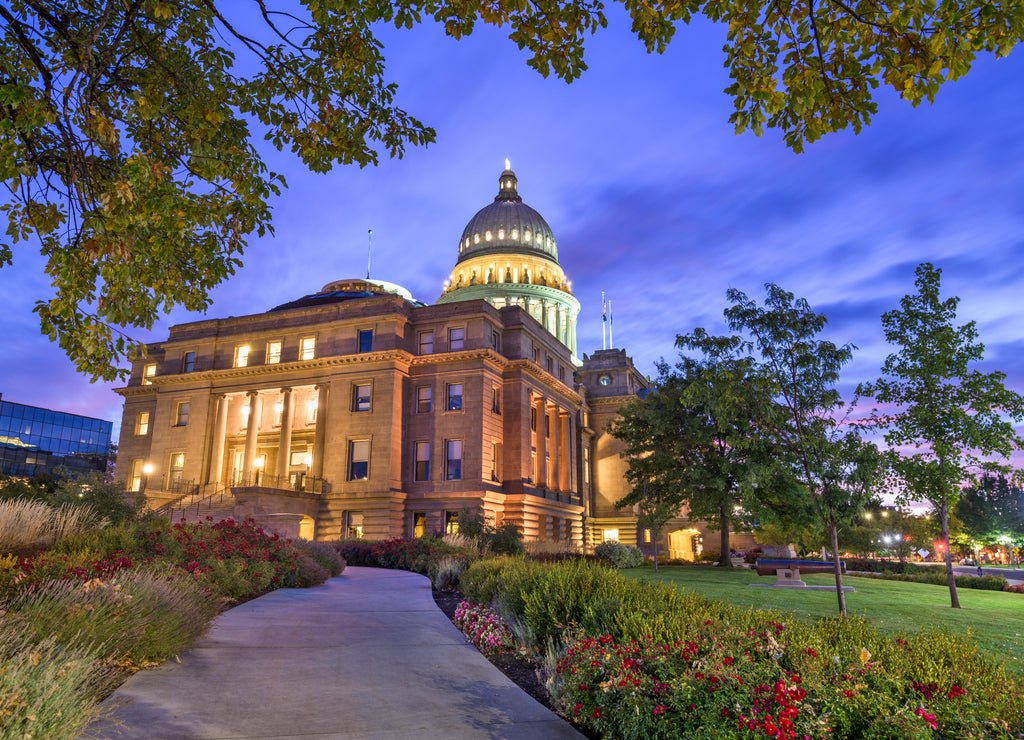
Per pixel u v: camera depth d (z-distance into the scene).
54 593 8.69
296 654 10.36
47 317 8.71
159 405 56.91
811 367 16.59
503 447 53.16
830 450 16.16
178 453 55.50
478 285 91.00
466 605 14.91
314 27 8.55
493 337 54.31
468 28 7.58
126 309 8.03
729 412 17.20
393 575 26.41
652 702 6.58
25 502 14.37
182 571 13.91
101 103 9.16
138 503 21.98
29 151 8.52
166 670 8.88
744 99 6.73
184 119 9.29
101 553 12.77
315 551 24.98
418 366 52.34
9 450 91.00
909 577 38.03
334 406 51.00
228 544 18.33
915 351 19.72
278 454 53.03
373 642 11.68
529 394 55.66
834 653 7.02
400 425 50.19
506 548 33.97
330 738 6.73
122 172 7.32
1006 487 104.75
